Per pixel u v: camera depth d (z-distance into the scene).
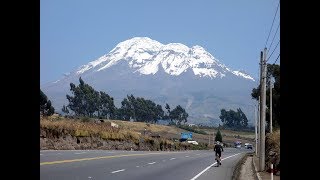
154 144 81.00
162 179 22.28
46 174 20.81
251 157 62.97
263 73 30.66
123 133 70.69
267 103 66.69
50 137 48.91
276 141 32.44
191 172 27.98
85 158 33.94
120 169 26.83
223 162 43.62
